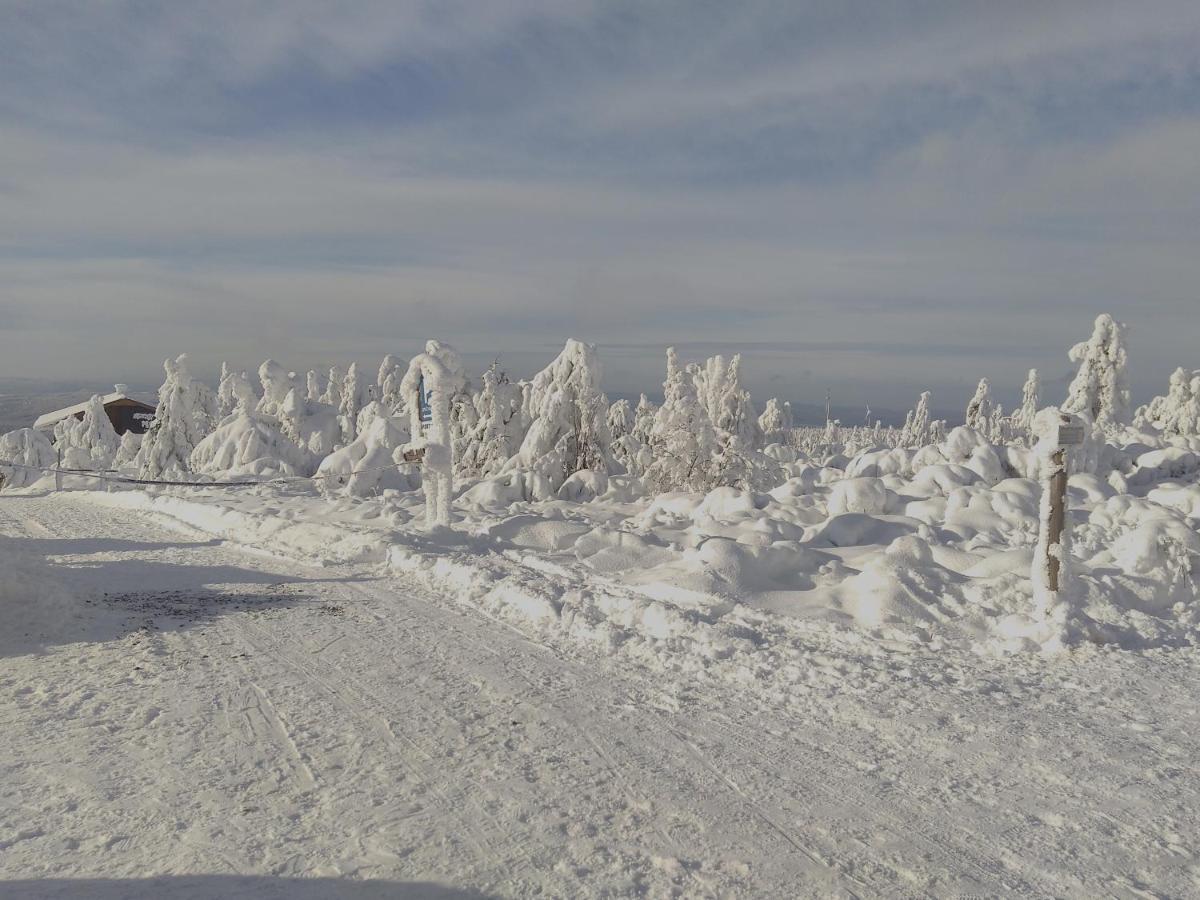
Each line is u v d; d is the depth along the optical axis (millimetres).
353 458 27359
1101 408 29391
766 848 4059
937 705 6000
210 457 33250
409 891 3662
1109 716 5742
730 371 34688
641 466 23266
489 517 16172
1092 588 8070
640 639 7801
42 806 4535
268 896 3613
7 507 25266
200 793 4695
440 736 5574
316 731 5676
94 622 8930
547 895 3635
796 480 17359
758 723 5785
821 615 8289
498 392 26250
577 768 5035
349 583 11227
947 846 4074
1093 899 3600
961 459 17969
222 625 8820
